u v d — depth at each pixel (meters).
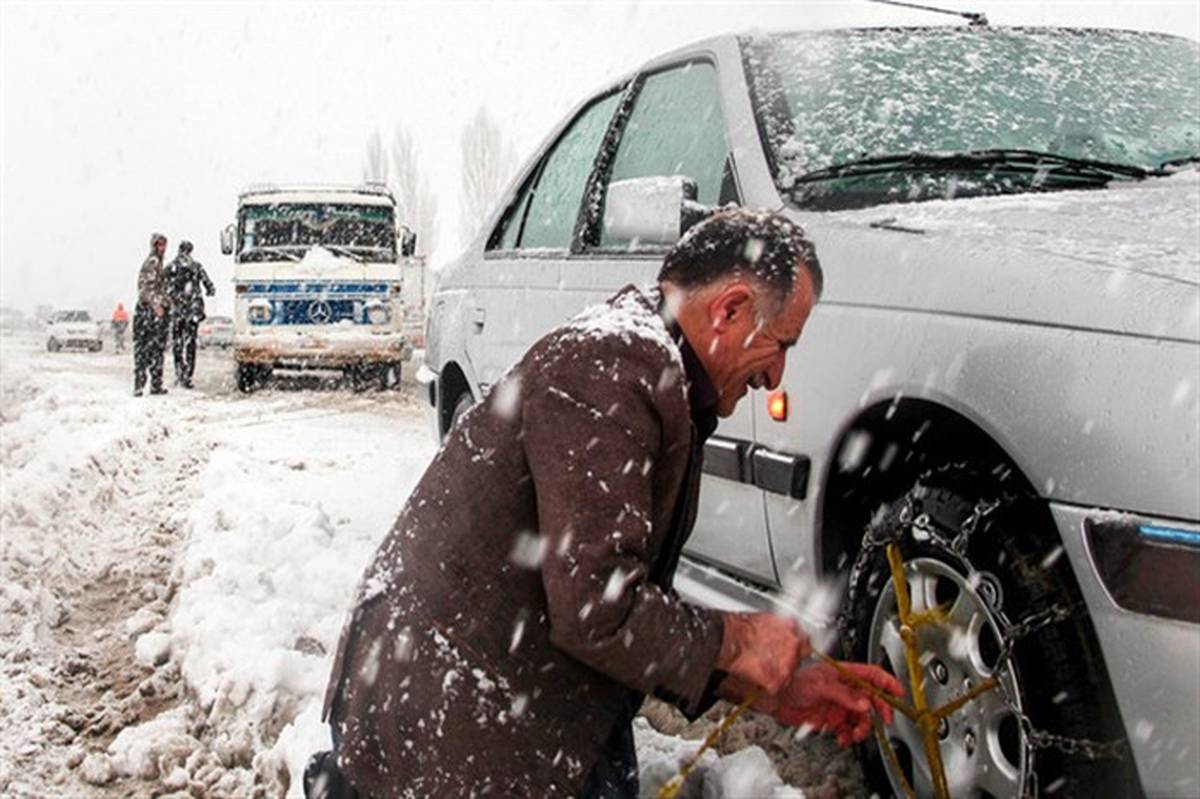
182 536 6.79
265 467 8.45
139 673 4.75
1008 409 2.45
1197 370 2.17
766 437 3.21
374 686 2.16
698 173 3.78
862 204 3.24
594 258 4.13
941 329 2.64
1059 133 3.55
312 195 16.33
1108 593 2.23
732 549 3.43
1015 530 2.49
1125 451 2.22
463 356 5.32
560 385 2.01
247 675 4.08
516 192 5.32
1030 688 2.40
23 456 9.85
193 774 3.80
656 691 2.04
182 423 11.65
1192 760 2.16
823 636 3.09
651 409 2.01
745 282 2.08
